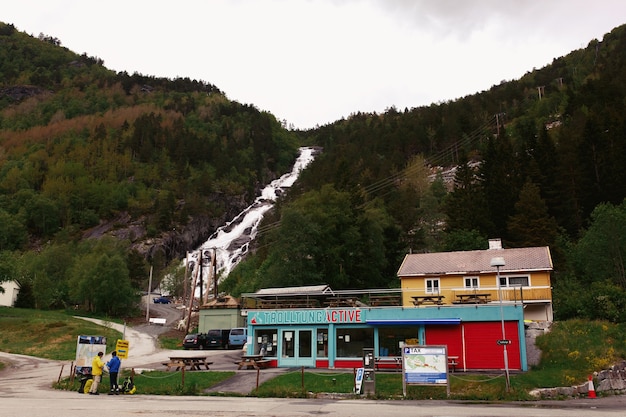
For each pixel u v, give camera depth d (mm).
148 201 170625
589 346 28438
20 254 119375
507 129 146375
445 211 70438
